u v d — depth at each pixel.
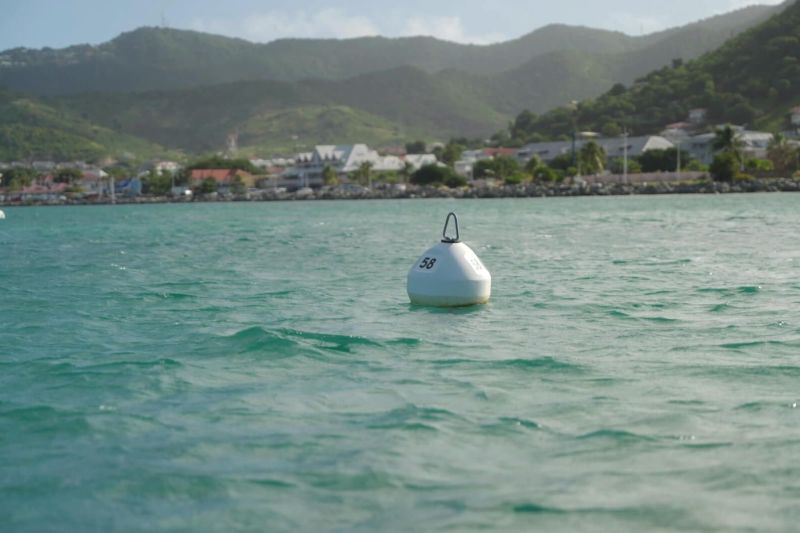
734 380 13.02
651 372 13.64
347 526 7.86
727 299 22.16
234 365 14.59
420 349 15.83
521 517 7.98
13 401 12.22
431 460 9.49
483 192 167.50
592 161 188.12
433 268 21.50
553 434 10.34
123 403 12.05
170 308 22.48
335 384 13.05
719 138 169.38
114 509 8.30
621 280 27.11
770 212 80.19
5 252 48.97
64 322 20.19
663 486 8.68
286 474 9.12
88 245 54.84
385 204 153.00
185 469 9.30
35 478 9.09
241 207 161.25
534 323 18.78
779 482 8.73
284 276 30.88
